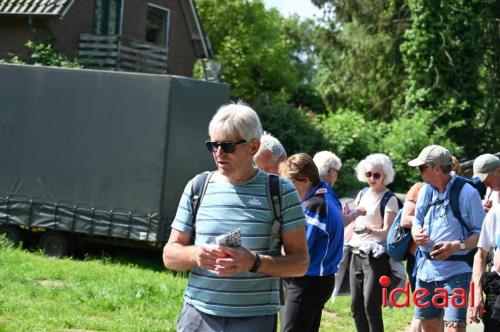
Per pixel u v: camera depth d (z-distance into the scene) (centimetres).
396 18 3759
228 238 455
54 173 1634
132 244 1617
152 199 1545
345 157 3112
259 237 475
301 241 485
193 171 1589
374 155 901
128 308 1116
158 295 1198
